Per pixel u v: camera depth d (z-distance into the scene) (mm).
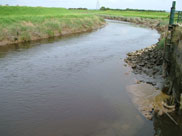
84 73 15930
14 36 27469
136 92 12484
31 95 12023
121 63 19062
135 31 45375
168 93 11898
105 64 18578
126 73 16109
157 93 12164
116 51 24078
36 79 14438
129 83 14031
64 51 23141
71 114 10109
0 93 12180
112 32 42406
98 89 13016
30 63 18094
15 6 49312
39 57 20188
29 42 28047
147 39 33750
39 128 8977
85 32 40938
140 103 11078
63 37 33312
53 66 17453
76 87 13266
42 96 11938
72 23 41562
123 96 12023
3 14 39562
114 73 16109
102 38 33625
